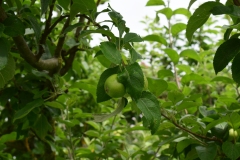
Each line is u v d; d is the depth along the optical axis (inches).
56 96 62.1
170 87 68.1
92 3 47.1
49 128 60.6
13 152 91.7
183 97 51.7
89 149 70.7
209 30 98.6
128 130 65.7
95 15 47.9
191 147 54.7
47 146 69.8
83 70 100.1
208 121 52.6
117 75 38.4
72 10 47.6
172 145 59.8
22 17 54.9
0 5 43.3
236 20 50.7
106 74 40.8
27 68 64.7
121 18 43.8
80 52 93.4
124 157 69.2
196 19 49.3
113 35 43.4
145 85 40.6
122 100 41.6
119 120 86.8
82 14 49.2
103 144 69.1
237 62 43.4
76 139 74.9
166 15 74.7
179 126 49.4
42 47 52.7
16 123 62.6
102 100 41.1
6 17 44.0
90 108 101.4
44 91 54.5
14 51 60.4
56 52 59.6
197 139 50.8
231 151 46.8
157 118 38.6
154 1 71.9
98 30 43.5
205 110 55.2
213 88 94.8
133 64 38.6
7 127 84.4
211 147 48.4
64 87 68.6
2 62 39.3
